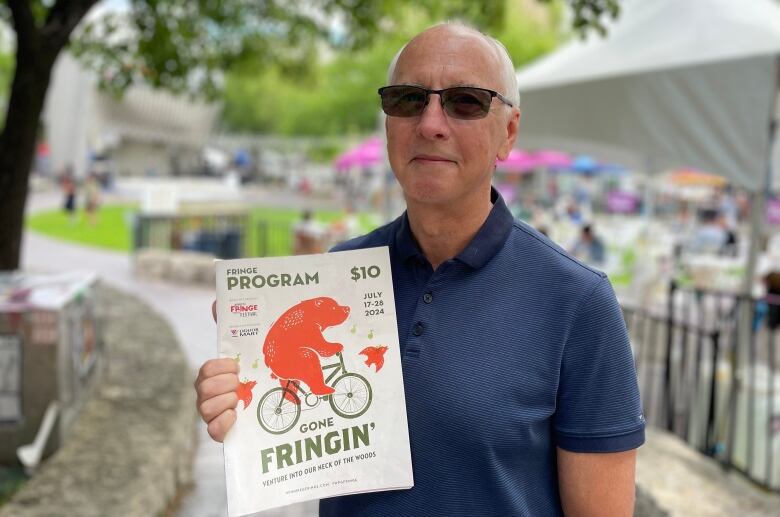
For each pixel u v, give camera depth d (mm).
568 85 5605
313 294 1493
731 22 4754
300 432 1435
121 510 3285
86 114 38625
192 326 8617
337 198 36531
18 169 5066
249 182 52375
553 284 1462
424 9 8711
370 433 1453
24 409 3910
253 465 1396
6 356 3895
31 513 3209
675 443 4672
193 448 4926
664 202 27219
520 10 29922
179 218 14039
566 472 1458
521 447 1415
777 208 20625
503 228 1511
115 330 7098
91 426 4422
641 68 4812
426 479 1442
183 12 8211
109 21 7617
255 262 1480
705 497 3777
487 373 1424
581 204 27344
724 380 5012
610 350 1425
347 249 1727
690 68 4730
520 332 1439
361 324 1494
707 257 12828
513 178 32594
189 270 11781
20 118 5020
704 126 4758
